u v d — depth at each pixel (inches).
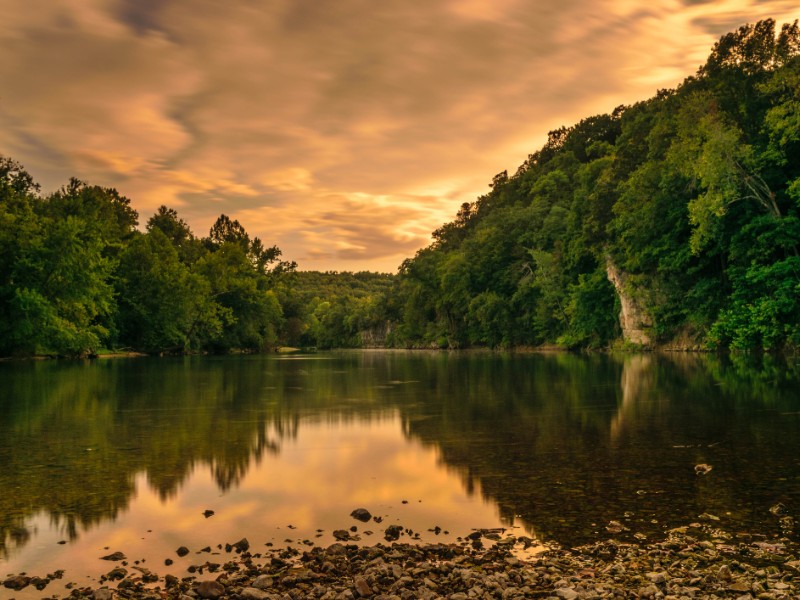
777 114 1576.0
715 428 567.2
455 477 414.6
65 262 2437.3
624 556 271.9
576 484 389.1
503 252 3843.5
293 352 4628.4
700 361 1587.1
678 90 2306.8
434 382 1200.8
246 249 5787.4
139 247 3489.2
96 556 280.8
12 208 2613.2
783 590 233.5
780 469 412.2
